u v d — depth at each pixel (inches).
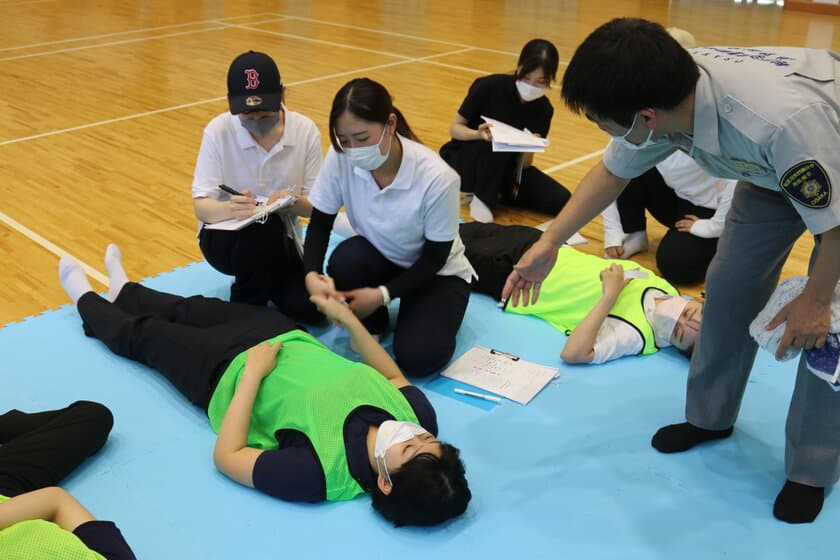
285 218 116.8
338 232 135.8
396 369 95.7
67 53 298.8
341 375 86.6
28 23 361.4
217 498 82.4
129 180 170.9
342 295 98.4
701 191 133.9
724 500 84.0
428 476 74.8
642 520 80.9
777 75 62.2
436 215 99.5
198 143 196.7
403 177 97.8
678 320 107.0
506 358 108.8
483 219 155.2
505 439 92.5
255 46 319.3
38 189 164.7
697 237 131.0
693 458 90.3
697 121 63.7
